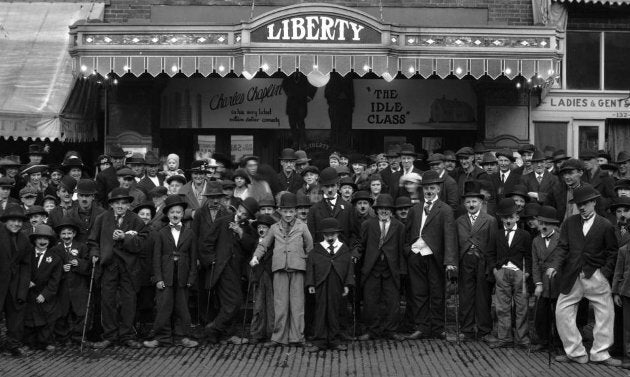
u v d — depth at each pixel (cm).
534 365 1073
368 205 1285
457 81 1945
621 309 1121
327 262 1173
